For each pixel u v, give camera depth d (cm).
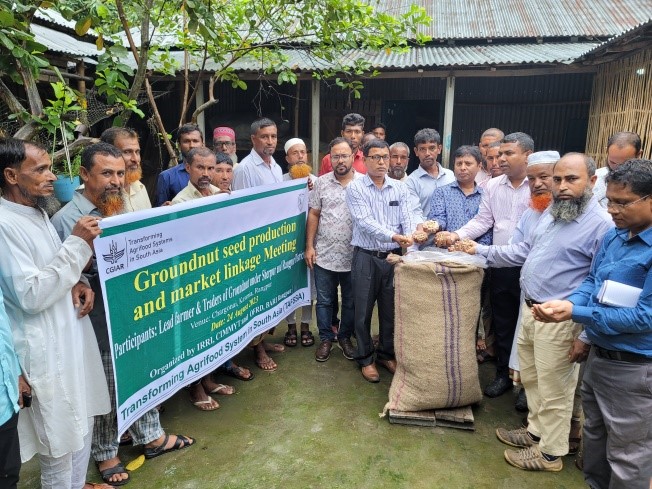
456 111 882
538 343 259
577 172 243
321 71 721
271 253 369
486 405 336
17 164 189
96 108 518
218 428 305
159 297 265
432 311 304
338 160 370
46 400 197
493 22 889
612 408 209
